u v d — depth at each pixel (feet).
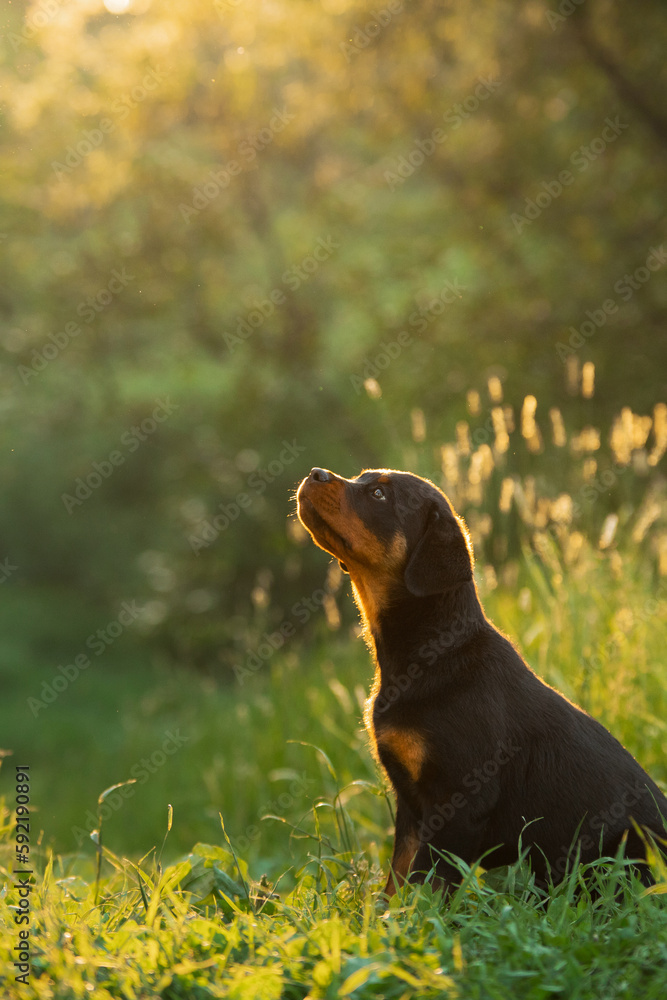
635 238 45.24
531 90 46.62
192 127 54.54
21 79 49.29
